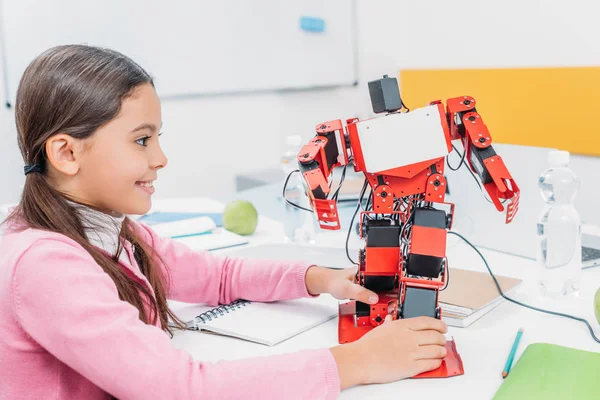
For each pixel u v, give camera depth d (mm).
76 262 751
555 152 1066
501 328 943
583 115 2225
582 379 753
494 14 2662
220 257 1128
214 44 2711
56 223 803
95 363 705
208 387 711
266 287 1061
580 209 2186
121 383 703
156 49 2582
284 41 2885
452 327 954
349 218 1559
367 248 963
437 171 918
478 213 1345
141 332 730
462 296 1010
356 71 3117
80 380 787
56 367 771
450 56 2922
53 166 801
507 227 1292
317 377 745
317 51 2986
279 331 942
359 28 3080
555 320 966
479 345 885
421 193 935
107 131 788
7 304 739
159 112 850
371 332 828
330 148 938
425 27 3023
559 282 1094
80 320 708
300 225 1555
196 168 2787
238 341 938
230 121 2828
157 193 2717
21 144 825
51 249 742
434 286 899
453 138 952
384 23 3129
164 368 710
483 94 2557
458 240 1385
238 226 1509
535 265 1224
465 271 1153
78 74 778
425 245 885
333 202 878
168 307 1020
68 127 777
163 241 1102
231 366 742
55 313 710
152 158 834
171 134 2695
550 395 718
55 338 714
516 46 2596
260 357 768
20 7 2291
